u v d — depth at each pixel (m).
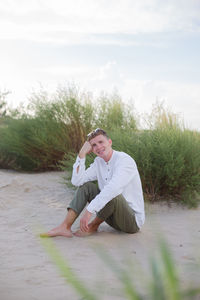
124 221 3.61
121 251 3.12
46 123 9.34
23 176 8.00
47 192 6.50
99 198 3.42
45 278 2.30
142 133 6.40
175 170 5.48
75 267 2.60
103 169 3.70
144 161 5.60
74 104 9.17
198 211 5.10
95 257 2.93
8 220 4.59
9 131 9.52
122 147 5.85
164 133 6.26
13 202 5.71
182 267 2.45
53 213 5.04
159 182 5.68
